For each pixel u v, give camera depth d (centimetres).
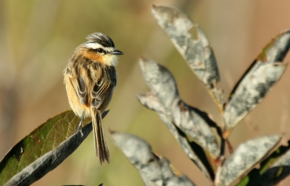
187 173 1542
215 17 1650
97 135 873
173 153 1536
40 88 1622
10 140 1605
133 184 1233
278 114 1558
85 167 1191
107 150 853
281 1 1780
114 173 1237
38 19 1595
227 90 1528
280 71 353
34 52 1605
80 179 1198
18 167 495
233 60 1620
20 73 1606
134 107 1545
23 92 1611
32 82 1616
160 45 1623
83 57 1084
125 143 350
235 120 380
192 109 405
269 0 1792
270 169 398
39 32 1600
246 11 1641
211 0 1664
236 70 1611
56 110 1770
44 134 512
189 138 423
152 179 367
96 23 1625
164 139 1527
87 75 1007
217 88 387
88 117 959
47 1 1593
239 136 1435
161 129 1530
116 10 1628
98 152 847
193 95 1683
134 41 1667
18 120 1617
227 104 382
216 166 394
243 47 1641
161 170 365
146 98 418
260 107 1599
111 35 1650
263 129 1559
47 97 1766
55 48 1611
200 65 388
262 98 368
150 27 1655
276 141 334
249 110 375
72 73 1018
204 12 1734
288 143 403
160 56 1631
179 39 389
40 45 1605
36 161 470
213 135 380
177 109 378
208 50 385
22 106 1620
